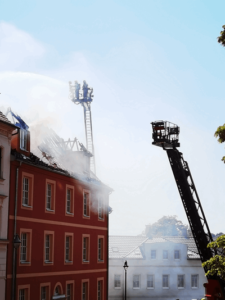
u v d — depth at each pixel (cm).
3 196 2730
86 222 3797
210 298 3169
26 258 2973
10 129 2811
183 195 3334
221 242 2139
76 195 3650
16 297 2822
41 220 3138
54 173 3322
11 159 2847
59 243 3353
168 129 3250
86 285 3741
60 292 3328
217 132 1991
